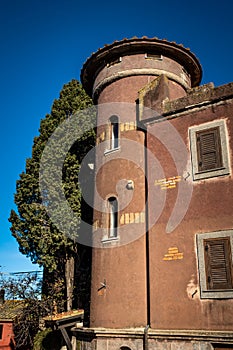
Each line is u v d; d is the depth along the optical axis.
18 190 18.47
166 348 9.36
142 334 9.84
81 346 11.59
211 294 9.25
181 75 14.52
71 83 20.91
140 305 10.57
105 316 10.99
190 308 9.46
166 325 9.66
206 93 11.14
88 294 17.38
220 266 9.37
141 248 11.20
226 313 8.91
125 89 13.71
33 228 17.23
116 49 14.09
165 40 13.84
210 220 9.92
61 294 18.31
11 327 24.56
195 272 9.71
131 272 11.04
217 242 9.61
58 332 17.16
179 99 11.66
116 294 11.03
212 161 10.45
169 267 10.16
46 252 17.03
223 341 8.63
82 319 13.97
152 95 12.48
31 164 18.75
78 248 18.25
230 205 9.74
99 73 14.98
